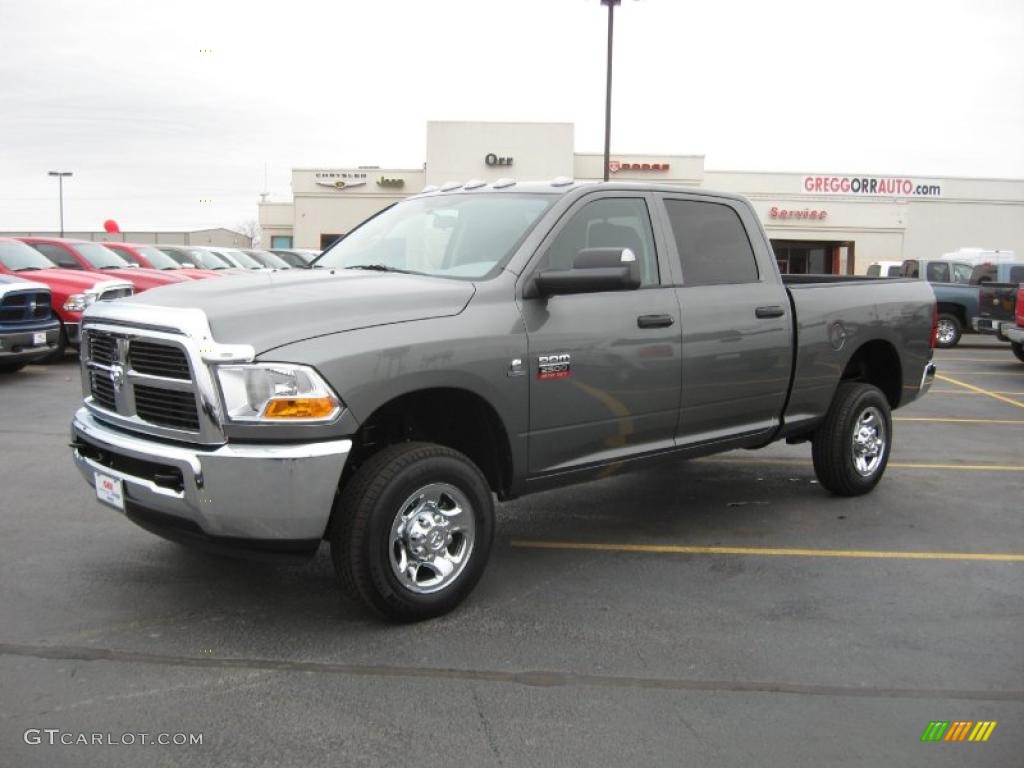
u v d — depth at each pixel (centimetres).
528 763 304
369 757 306
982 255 2352
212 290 413
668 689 359
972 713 344
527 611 439
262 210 4662
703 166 3753
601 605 448
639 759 308
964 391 1312
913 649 401
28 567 484
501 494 465
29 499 615
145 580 468
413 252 495
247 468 362
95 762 300
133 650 385
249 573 482
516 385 436
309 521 372
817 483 716
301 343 372
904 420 1048
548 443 458
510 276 444
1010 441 912
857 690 361
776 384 578
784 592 471
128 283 1364
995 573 505
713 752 313
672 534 573
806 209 3959
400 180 3928
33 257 1403
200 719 329
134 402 404
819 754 313
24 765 297
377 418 425
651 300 500
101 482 415
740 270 569
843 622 431
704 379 528
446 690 355
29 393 1062
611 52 2270
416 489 403
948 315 2016
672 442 527
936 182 4072
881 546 552
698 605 450
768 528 588
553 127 3656
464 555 429
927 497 675
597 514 620
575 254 476
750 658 389
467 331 416
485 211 496
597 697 352
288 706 339
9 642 391
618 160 3731
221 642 395
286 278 443
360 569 394
